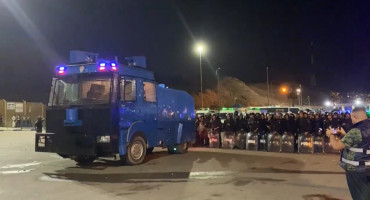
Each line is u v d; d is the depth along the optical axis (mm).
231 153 14992
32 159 13391
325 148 14609
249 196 7512
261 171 10477
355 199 5070
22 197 7562
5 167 11492
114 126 10617
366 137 4980
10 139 23594
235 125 17500
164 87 13633
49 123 11266
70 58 11562
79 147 10773
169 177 9633
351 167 5043
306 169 10781
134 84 11617
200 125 18156
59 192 7992
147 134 12250
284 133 15477
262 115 16750
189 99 15484
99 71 10883
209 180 9211
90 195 7695
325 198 7301
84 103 10945
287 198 7320
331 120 15273
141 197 7496
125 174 10109
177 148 14688
